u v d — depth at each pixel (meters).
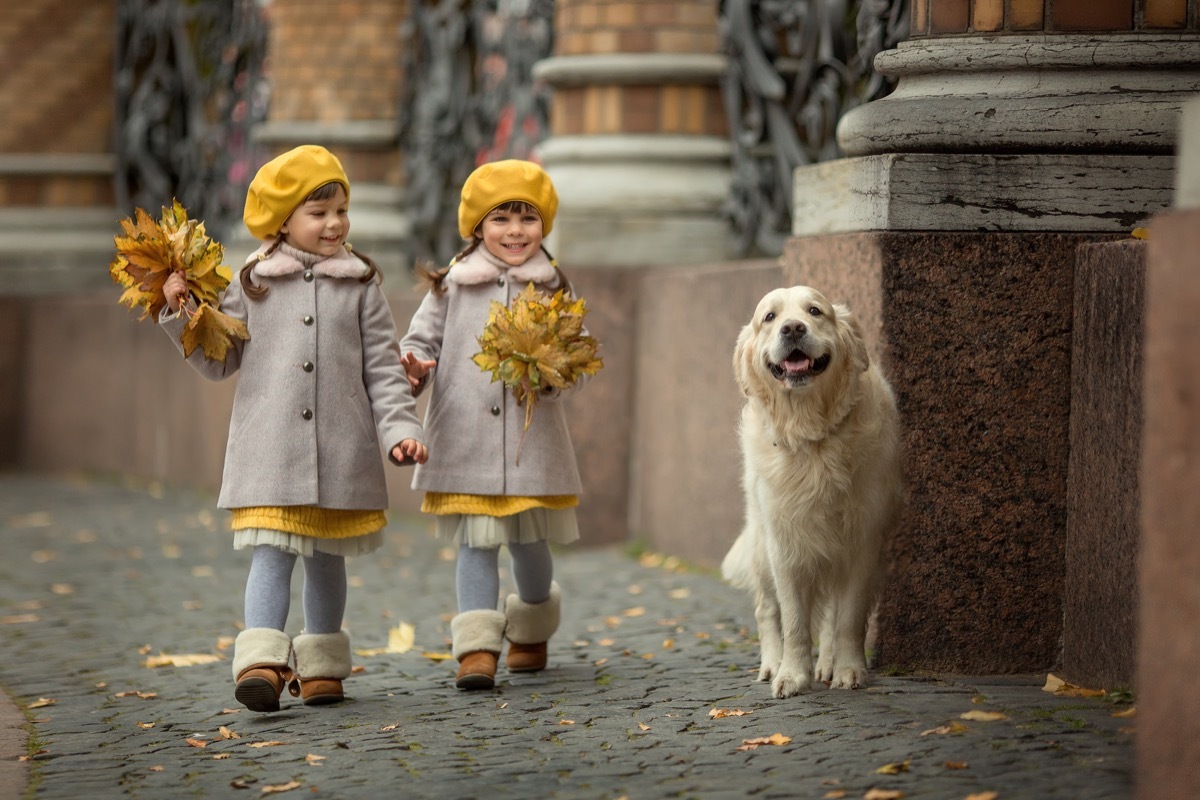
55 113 22.55
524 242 8.63
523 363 8.17
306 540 7.81
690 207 13.86
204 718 7.71
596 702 7.61
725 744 6.58
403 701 7.94
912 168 8.15
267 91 19.95
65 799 6.17
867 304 8.30
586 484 13.92
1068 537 8.10
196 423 19.83
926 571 8.19
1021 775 5.83
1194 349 5.01
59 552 14.67
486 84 16.98
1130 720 6.75
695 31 13.92
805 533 7.54
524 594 8.66
